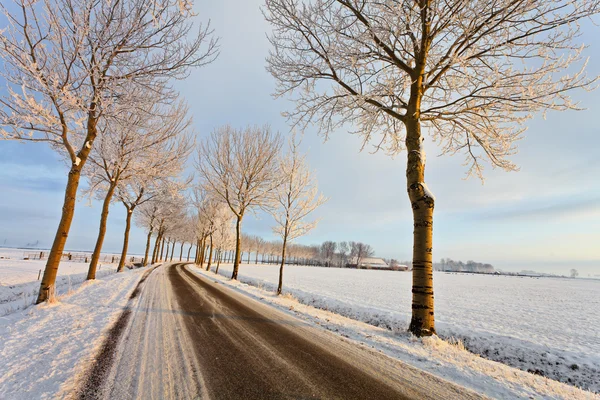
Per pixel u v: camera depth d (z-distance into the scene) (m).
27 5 5.19
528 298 20.41
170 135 11.67
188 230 46.12
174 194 13.84
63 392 2.63
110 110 7.04
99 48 6.03
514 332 8.61
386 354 4.32
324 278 32.34
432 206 5.64
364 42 6.16
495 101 5.98
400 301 14.57
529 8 4.77
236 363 3.63
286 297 11.28
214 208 29.80
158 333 4.77
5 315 5.80
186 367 3.39
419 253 5.51
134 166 12.14
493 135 6.69
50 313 5.55
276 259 127.50
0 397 2.46
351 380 3.30
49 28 5.61
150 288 10.51
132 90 7.26
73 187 7.03
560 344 7.29
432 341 4.81
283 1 6.34
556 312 13.65
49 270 6.59
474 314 12.10
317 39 6.65
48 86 5.84
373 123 7.55
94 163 12.42
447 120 7.00
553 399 3.01
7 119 5.86
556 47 5.16
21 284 13.50
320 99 7.42
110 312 6.05
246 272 35.22
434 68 5.89
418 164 5.88
